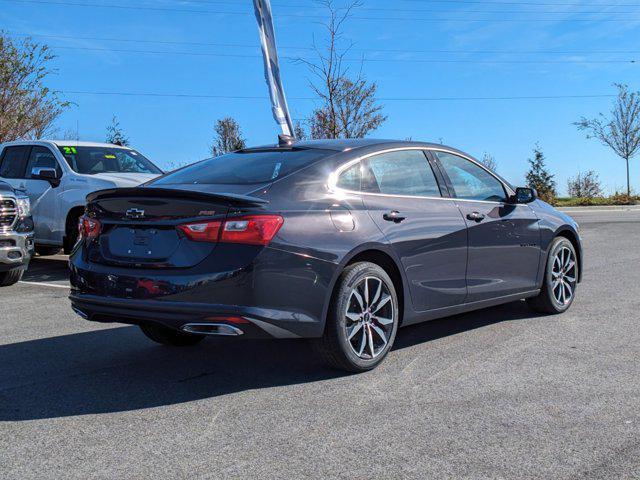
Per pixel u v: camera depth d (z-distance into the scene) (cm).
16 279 855
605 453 314
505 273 564
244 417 369
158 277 396
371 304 450
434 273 494
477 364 466
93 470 303
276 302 395
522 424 351
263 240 391
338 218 432
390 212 466
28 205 844
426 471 297
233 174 456
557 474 293
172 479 293
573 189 3900
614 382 421
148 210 411
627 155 3516
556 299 627
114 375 455
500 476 291
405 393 405
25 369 471
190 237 396
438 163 531
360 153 476
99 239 436
